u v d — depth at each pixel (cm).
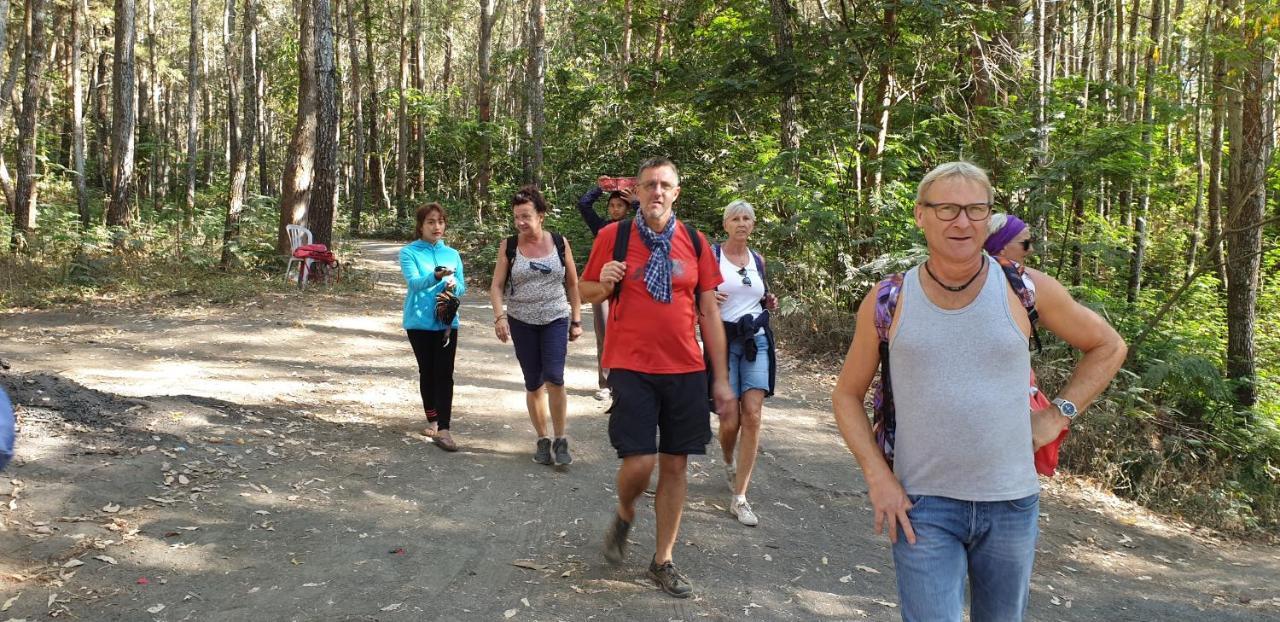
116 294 1170
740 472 469
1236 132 974
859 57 1056
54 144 3362
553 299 519
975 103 1180
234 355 820
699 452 352
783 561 422
